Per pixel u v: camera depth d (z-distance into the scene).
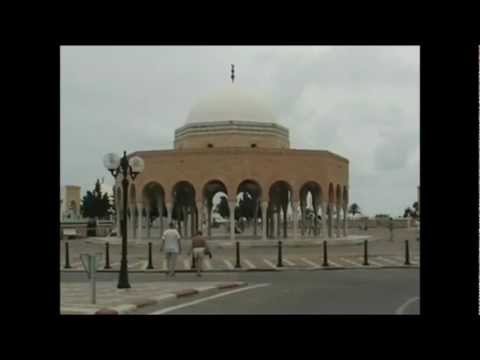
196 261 25.64
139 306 15.58
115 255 38.69
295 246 45.72
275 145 54.69
